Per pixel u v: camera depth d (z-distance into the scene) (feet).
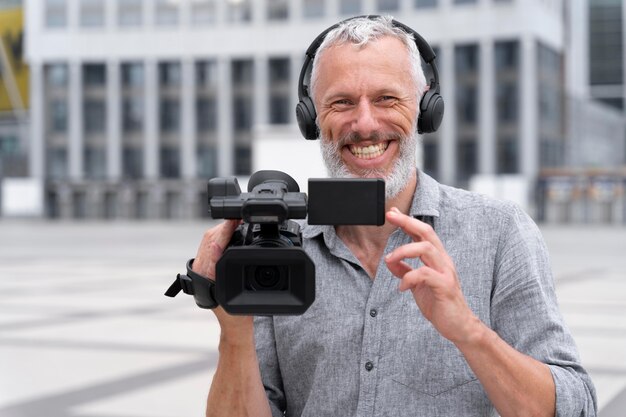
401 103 6.58
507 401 5.89
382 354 6.50
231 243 5.81
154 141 201.67
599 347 24.27
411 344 6.46
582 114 210.59
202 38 199.21
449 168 179.83
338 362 6.63
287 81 196.13
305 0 193.67
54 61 205.26
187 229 139.85
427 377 6.44
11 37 206.69
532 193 165.99
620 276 48.06
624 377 20.16
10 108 207.82
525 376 5.87
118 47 202.90
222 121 198.70
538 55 179.63
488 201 6.81
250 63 198.08
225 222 5.81
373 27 6.58
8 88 207.31
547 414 5.95
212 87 199.62
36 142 205.57
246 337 6.38
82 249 79.56
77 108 204.33
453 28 180.04
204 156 200.54
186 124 200.64
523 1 174.50
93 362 22.08
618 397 18.12
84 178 203.92
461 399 6.43
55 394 18.43
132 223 183.93
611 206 159.33
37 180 204.85
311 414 6.70
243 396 6.54
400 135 6.63
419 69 6.77
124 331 27.35
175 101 201.98
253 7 196.95
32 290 41.01
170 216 200.64
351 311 6.66
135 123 203.41
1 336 26.37
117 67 203.41
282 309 5.11
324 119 6.74
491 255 6.60
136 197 201.67
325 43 6.70
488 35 177.47
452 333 5.71
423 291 5.78
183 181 199.11
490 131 177.37
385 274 6.57
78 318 30.58
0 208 208.03
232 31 197.77
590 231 126.72
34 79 205.77
